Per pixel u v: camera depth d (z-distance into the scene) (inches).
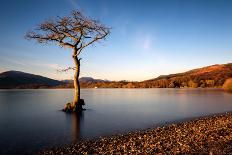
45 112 1542.8
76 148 625.9
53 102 2519.7
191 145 602.2
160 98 2903.5
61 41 1437.0
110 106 1931.6
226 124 909.8
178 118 1203.2
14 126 1011.9
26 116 1354.6
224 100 2386.8
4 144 688.4
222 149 559.2
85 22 1396.4
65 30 1414.9
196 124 953.5
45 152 597.0
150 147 597.3
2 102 2549.2
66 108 1557.6
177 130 824.3
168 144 621.0
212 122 986.7
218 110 1531.7
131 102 2343.8
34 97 3636.8
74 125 1017.5
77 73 1515.7
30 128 958.4
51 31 1414.9
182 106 1846.7
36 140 737.0
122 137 753.0
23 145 673.6
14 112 1573.6
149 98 2940.5
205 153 532.4
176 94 3826.3
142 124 1027.9
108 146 629.0
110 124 1034.7
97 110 1617.9
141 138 717.9
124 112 1493.6
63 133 848.9
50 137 781.3
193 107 1753.2
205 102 2182.6
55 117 1288.1
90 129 921.5
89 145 652.7
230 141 633.0
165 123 1047.6
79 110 1529.3
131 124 1030.4
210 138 674.2
